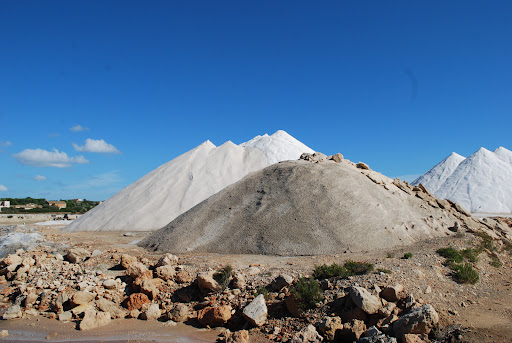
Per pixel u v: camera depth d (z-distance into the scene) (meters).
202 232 22.33
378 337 9.38
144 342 10.88
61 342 10.98
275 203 22.61
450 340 9.69
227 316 11.81
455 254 16.00
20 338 11.29
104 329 11.89
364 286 11.89
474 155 69.12
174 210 38.84
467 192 62.34
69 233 32.38
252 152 50.69
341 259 16.70
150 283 14.16
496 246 19.62
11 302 14.47
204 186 42.69
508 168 65.12
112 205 40.25
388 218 21.53
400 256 16.59
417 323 9.73
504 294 13.08
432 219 23.14
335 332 10.30
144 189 42.12
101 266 17.14
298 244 19.41
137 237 29.52
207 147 50.56
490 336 9.66
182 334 11.34
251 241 20.38
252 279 14.22
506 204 58.50
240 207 23.47
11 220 52.25
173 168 45.59
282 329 10.98
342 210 21.33
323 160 27.53
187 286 14.25
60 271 16.56
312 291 11.77
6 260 17.34
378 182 25.80
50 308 13.47
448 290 12.59
